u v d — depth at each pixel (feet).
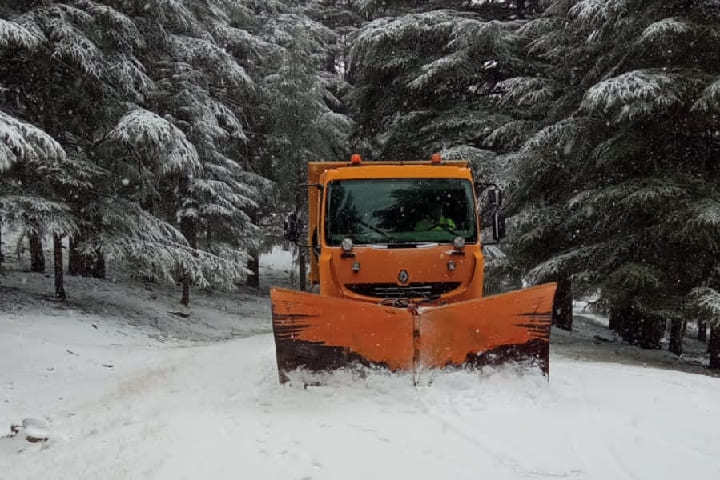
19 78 47.24
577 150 49.67
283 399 20.98
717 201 41.39
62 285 53.72
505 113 63.87
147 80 50.83
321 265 26.61
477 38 58.49
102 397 25.94
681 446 16.40
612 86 40.27
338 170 27.96
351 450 15.62
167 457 15.65
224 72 64.54
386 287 26.04
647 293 43.11
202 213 63.16
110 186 51.83
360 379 21.62
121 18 48.47
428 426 17.78
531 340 21.98
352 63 70.49
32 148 35.29
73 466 16.49
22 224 43.37
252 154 86.58
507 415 19.04
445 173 28.04
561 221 53.67
